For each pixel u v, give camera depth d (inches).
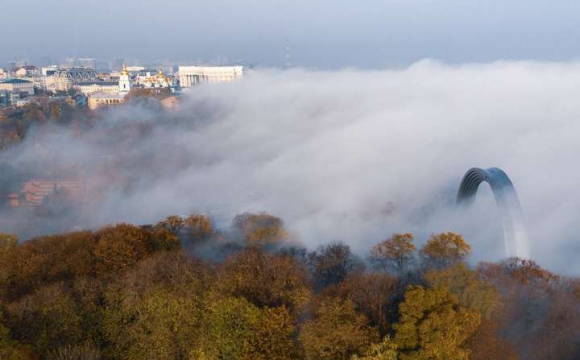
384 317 3267.7
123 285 3634.4
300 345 3053.6
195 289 3543.3
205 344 3026.6
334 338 2856.8
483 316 3294.8
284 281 3735.2
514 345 3432.6
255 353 2913.4
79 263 4232.3
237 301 3216.0
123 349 3191.4
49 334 3152.1
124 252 4362.7
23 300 3405.5
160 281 3698.3
